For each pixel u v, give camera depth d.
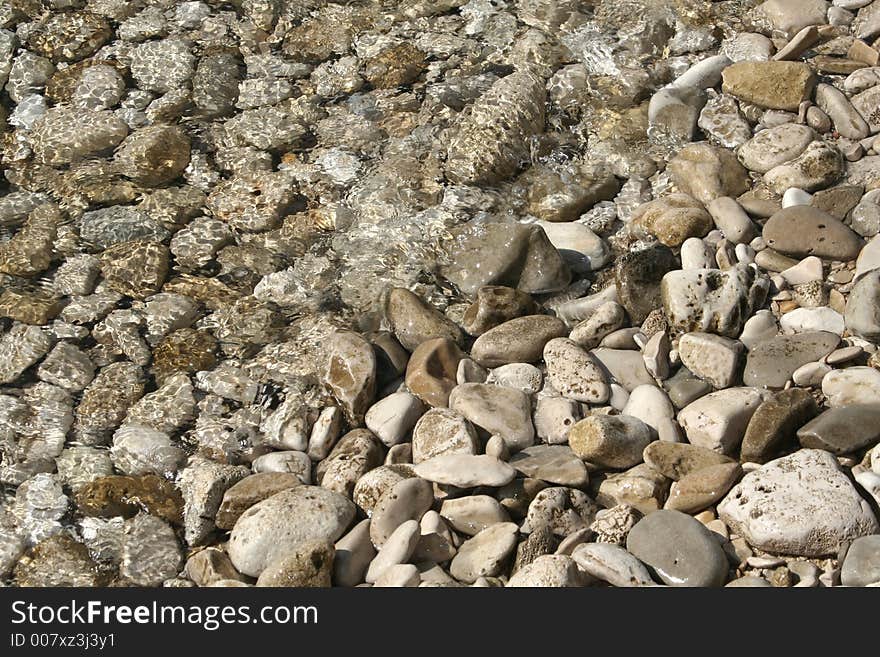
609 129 2.17
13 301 2.01
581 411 1.83
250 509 1.75
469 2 2.39
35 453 1.86
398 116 2.22
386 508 1.72
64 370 1.94
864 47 2.18
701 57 2.25
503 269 1.96
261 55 2.33
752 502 1.68
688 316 1.87
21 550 1.78
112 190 2.14
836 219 1.94
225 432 1.87
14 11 2.40
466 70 2.28
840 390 1.78
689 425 1.78
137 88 2.29
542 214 2.07
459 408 1.82
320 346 1.94
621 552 1.66
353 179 2.14
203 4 2.41
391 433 1.82
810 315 1.86
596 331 1.89
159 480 1.82
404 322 1.93
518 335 1.90
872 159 2.04
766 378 1.82
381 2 2.41
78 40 2.36
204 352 1.95
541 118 2.18
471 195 2.09
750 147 2.07
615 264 1.99
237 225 2.10
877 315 1.81
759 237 1.97
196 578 1.73
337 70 2.30
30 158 2.21
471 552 1.71
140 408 1.90
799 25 2.24
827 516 1.65
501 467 1.74
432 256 2.03
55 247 2.08
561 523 1.72
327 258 2.05
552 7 2.35
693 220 1.98
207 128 2.23
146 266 2.04
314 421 1.86
